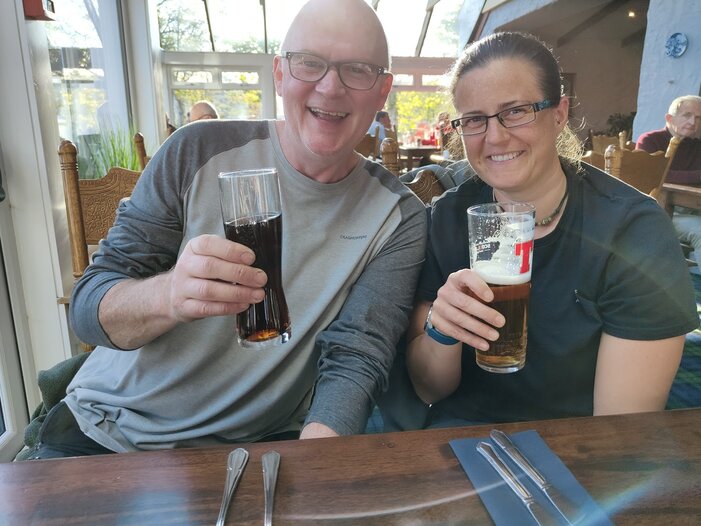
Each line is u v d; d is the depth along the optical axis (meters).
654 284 1.04
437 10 11.83
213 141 1.25
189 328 1.16
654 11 6.48
